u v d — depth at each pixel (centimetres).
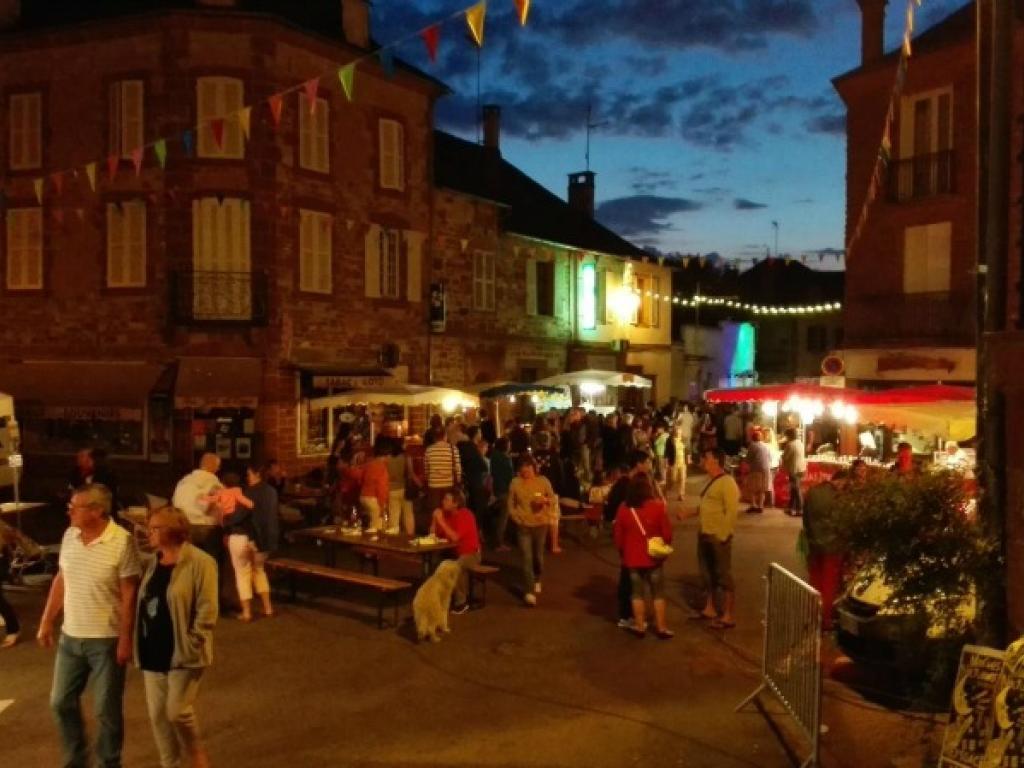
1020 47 700
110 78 2008
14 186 2091
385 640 954
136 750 675
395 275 2306
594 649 927
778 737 698
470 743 687
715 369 4100
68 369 2033
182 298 1959
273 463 1580
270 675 842
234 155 1975
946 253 2436
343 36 2195
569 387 2747
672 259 3328
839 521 715
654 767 645
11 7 2122
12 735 698
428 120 2384
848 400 1677
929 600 668
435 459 1427
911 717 733
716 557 1011
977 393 679
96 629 586
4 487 1880
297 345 2055
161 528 573
